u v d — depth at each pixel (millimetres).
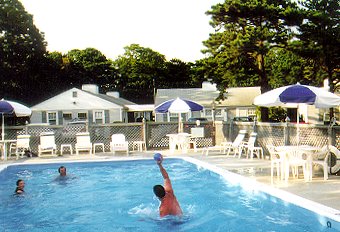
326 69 29047
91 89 49969
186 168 15461
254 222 7887
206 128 21516
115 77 86812
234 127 19344
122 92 84562
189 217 8633
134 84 84625
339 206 7457
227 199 10008
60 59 72000
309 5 28594
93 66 82812
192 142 19562
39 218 9195
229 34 26828
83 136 19078
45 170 15711
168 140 21438
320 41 26125
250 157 16016
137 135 20859
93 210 9781
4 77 53250
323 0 27328
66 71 70562
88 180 13672
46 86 60406
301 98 10703
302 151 10484
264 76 28828
